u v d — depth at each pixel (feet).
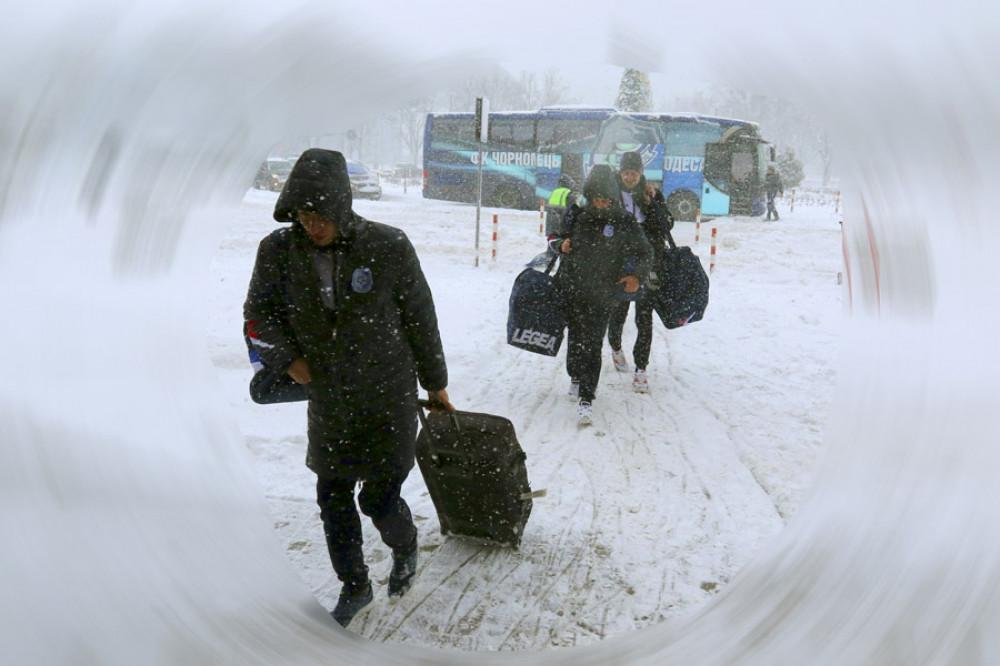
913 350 12.50
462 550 12.35
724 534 12.84
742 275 42.32
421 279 10.09
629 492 14.39
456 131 82.02
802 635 9.13
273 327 10.03
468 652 9.88
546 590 11.28
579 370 18.40
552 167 76.95
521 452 12.12
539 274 18.70
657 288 19.98
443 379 10.67
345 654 9.66
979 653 7.48
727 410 19.02
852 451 12.56
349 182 9.42
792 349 24.98
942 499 9.95
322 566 12.07
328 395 9.86
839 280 39.78
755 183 74.79
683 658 9.47
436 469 11.89
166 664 8.58
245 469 14.89
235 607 10.29
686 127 73.10
